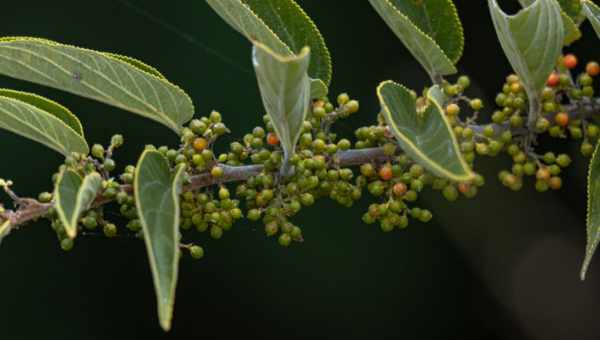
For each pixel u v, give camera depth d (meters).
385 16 0.64
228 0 0.61
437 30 0.66
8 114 0.63
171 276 0.57
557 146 0.91
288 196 0.64
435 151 0.57
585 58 0.91
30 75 0.63
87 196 0.58
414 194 0.64
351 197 0.64
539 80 0.63
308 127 0.64
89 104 0.93
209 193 0.64
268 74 0.58
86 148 0.63
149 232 0.57
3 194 0.88
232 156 0.64
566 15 0.65
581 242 0.92
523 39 0.61
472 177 0.56
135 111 0.64
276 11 0.65
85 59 0.63
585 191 0.91
